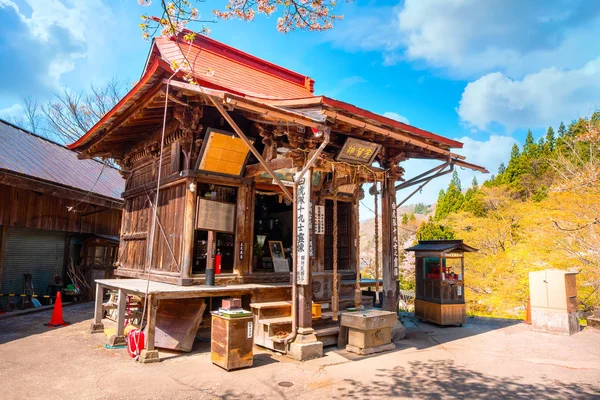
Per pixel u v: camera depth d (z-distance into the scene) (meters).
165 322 6.85
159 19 4.40
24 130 14.37
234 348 5.51
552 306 8.77
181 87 5.62
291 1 4.99
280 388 4.80
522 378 5.38
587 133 14.30
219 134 7.28
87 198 12.63
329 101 5.59
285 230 10.71
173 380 5.02
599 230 13.03
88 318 10.02
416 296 10.18
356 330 6.66
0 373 5.27
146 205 9.27
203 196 7.76
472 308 17.05
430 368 5.78
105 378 5.07
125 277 9.95
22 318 9.97
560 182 15.31
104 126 8.55
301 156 6.61
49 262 12.95
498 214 20.20
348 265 10.05
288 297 7.73
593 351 6.98
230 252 8.44
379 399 4.49
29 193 11.56
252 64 11.28
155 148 8.89
